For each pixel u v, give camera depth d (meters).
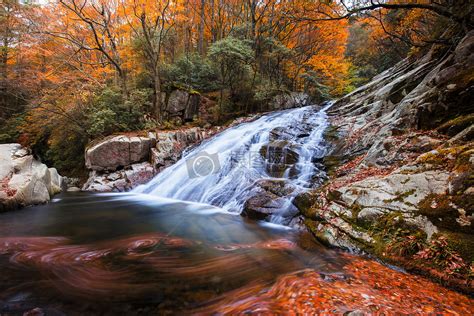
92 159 10.24
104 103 11.70
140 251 4.19
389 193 4.30
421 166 4.25
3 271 3.39
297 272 3.46
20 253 4.01
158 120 13.58
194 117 14.92
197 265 3.68
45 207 7.29
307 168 8.03
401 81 9.23
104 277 3.29
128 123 12.12
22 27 13.03
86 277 3.28
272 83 17.61
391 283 3.09
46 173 8.79
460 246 3.13
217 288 3.06
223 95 15.88
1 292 2.90
